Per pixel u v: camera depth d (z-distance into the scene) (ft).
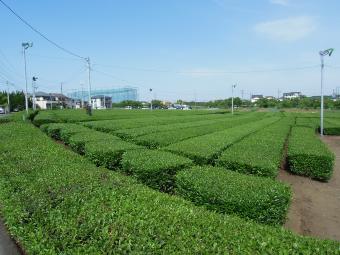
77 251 15.39
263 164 36.88
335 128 116.57
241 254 14.07
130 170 35.14
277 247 14.85
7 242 24.73
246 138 62.80
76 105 471.62
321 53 112.16
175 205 20.24
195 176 28.94
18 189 23.80
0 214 28.30
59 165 30.68
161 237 15.29
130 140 60.59
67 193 21.38
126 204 19.43
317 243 15.62
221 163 38.75
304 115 200.23
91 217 17.43
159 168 33.09
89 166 31.22
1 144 45.16
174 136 63.05
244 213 23.56
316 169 47.16
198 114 200.64
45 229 17.85
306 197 39.45
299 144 56.80
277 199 24.47
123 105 447.83
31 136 56.49
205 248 14.47
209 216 18.52
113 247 14.92
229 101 446.60
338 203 37.45
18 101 348.59
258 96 627.87
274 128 91.61
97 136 59.06
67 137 65.92
